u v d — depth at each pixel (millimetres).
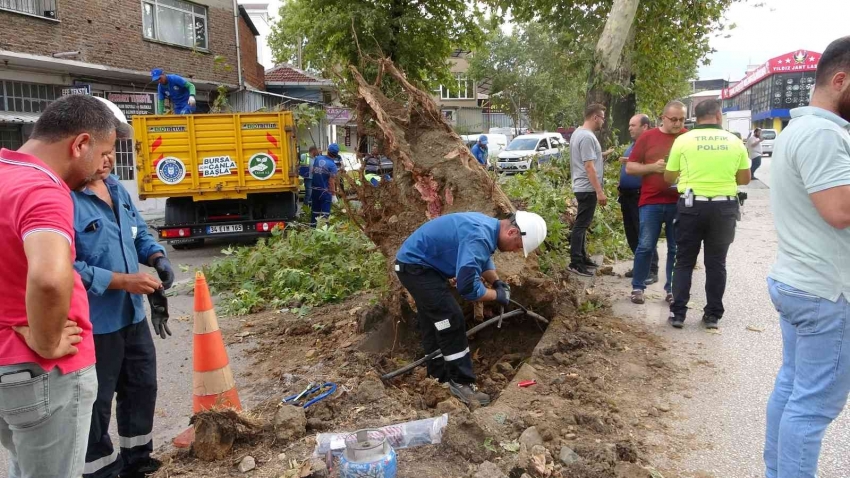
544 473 3238
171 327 6969
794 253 2850
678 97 25734
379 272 7578
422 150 6141
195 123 11617
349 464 3023
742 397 4375
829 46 2854
